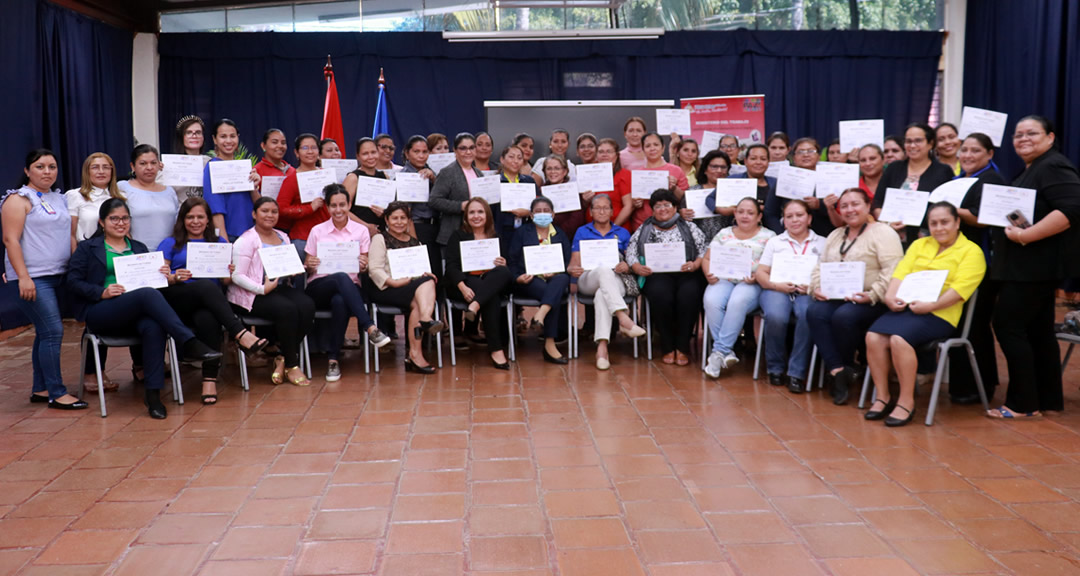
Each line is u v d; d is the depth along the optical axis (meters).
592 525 2.95
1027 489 3.28
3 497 3.27
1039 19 8.27
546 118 7.64
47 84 7.70
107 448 3.88
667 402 4.63
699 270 5.62
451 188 5.92
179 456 3.75
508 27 10.20
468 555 2.72
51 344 4.59
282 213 5.54
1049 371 4.32
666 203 5.61
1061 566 2.62
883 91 10.16
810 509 3.09
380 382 5.17
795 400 4.69
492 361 5.71
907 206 4.60
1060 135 8.13
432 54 9.99
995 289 4.47
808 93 10.13
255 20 10.12
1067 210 3.91
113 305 4.46
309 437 4.02
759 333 5.38
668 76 10.09
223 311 4.70
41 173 4.51
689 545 2.79
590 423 4.22
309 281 5.38
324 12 10.16
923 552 2.72
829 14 10.13
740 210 5.30
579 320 6.91
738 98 8.80
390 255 5.36
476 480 3.41
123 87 9.28
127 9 9.32
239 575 2.60
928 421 4.17
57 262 4.58
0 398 4.88
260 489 3.33
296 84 9.97
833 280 4.59
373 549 2.77
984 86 9.39
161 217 4.99
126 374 5.52
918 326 4.16
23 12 7.23
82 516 3.07
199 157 5.33
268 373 5.47
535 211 5.66
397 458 3.70
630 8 10.18
